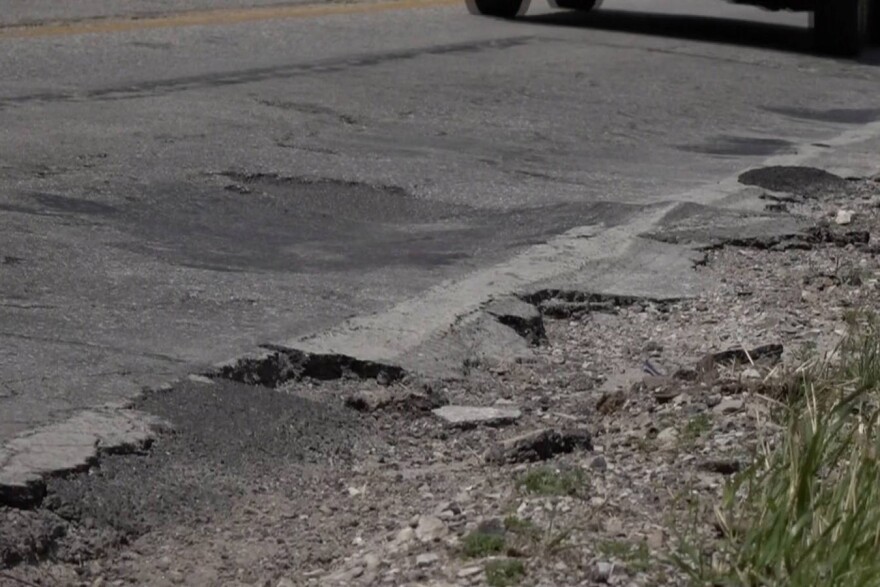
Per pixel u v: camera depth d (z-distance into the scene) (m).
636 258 7.45
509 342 6.01
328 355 5.48
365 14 18.80
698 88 14.41
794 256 7.86
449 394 5.34
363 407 5.08
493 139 10.86
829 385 5.01
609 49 16.83
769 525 3.60
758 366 5.54
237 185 8.59
